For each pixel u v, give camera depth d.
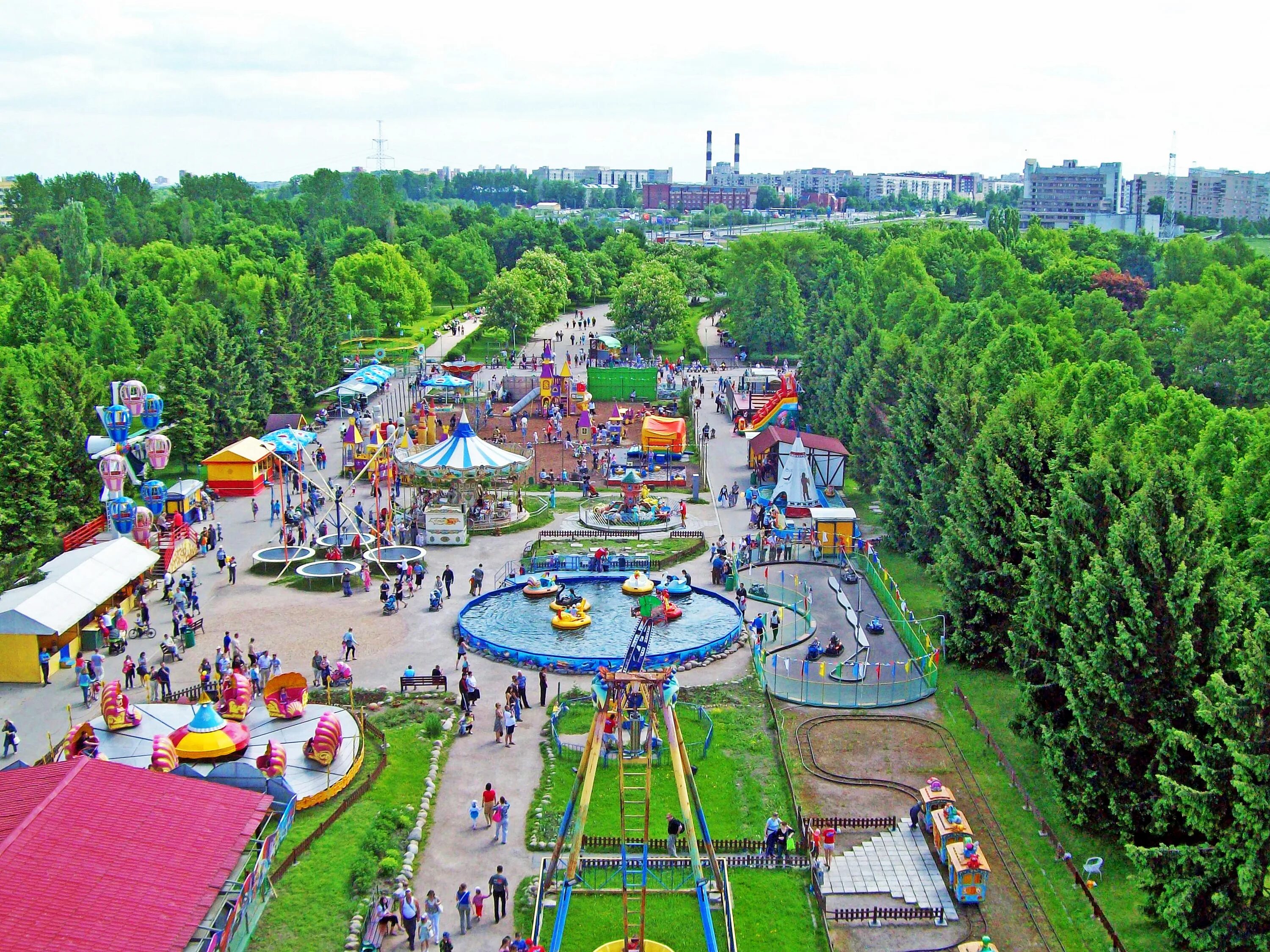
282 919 52.47
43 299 196.50
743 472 147.00
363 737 69.81
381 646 88.62
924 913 54.03
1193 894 49.75
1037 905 55.34
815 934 52.91
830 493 132.12
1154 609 59.00
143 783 51.75
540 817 62.19
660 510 124.06
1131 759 59.44
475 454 118.62
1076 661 60.28
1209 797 50.81
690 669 84.75
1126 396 110.62
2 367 141.62
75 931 42.78
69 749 64.06
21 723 74.94
